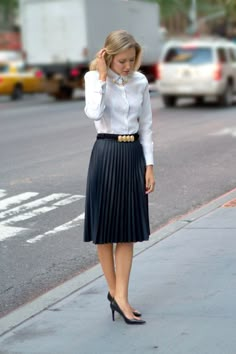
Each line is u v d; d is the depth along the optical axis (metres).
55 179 12.95
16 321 5.99
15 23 74.00
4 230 9.59
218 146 16.67
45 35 34.25
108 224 5.73
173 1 72.25
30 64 34.69
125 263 5.88
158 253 7.77
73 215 10.31
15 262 8.25
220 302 6.13
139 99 5.71
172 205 10.80
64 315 6.05
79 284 6.91
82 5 33.50
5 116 26.28
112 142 5.68
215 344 5.24
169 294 6.41
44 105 31.77
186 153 15.69
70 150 16.48
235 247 7.87
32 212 10.53
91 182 5.75
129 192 5.72
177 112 25.28
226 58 27.48
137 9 37.69
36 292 7.22
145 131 5.84
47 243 8.98
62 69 34.12
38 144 17.72
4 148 17.19
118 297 5.84
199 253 7.70
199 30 86.62
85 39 33.75
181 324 5.68
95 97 5.52
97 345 5.38
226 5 61.38
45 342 5.50
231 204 10.27
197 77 26.61
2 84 35.19
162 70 27.08
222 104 27.30
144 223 5.80
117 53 5.51
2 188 12.28
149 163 5.80
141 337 5.47
